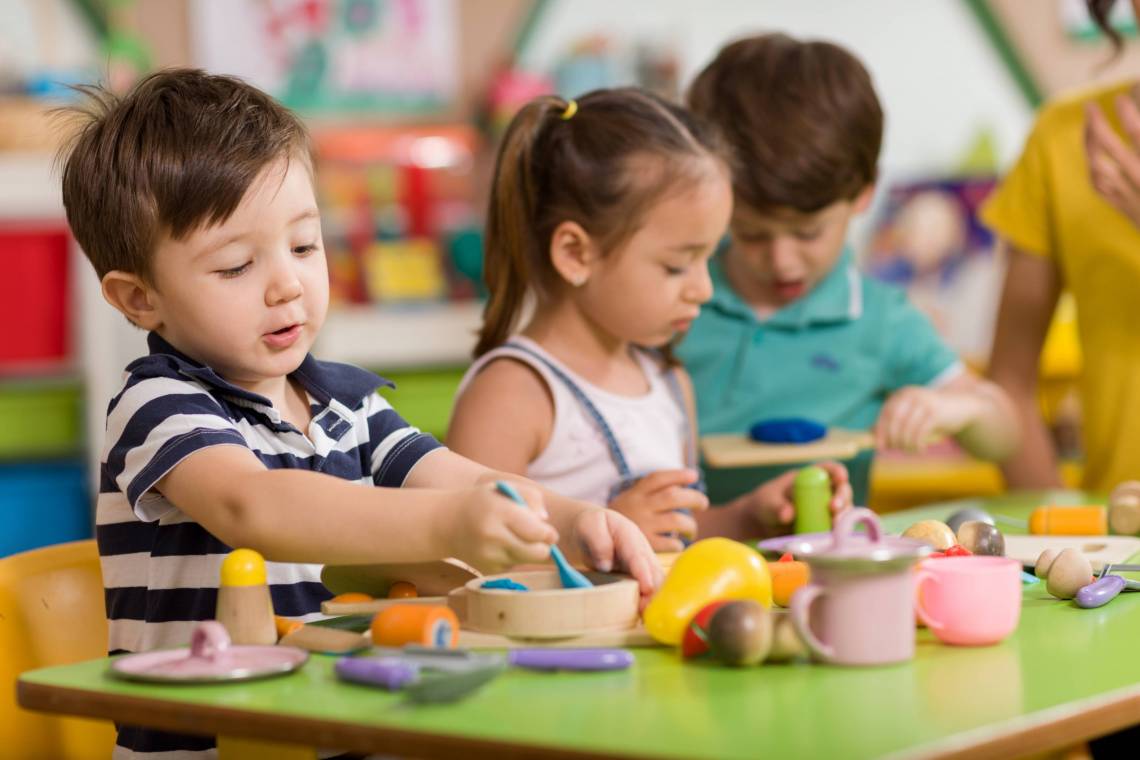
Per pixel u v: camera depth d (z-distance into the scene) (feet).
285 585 4.11
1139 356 7.25
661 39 12.65
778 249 6.63
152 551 3.93
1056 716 2.62
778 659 3.03
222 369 4.03
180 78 4.14
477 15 12.35
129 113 4.01
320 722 2.66
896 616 2.98
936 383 7.29
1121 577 3.86
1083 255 7.41
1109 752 5.35
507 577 3.59
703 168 5.35
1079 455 11.03
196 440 3.63
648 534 5.05
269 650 3.16
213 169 3.81
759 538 5.90
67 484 9.60
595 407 5.66
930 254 13.00
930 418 6.37
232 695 2.85
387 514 3.36
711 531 5.92
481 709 2.68
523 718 2.61
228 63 11.71
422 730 2.56
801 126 6.39
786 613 3.10
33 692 3.02
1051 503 6.14
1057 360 10.69
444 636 3.14
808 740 2.43
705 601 3.16
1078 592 3.67
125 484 3.67
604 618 3.25
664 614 3.15
